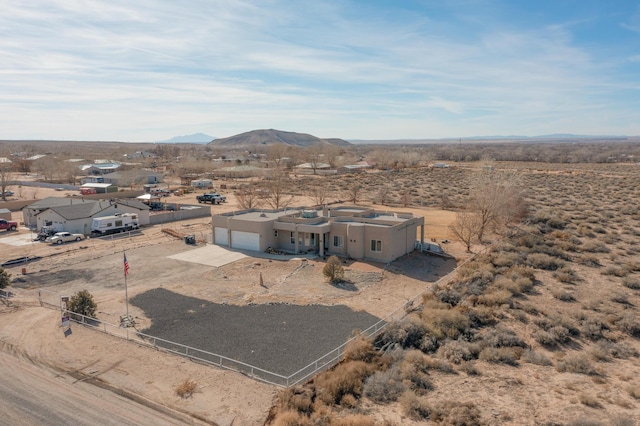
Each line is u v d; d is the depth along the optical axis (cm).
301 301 3177
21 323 2752
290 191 9475
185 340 2561
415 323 2598
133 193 9106
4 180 8619
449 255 4378
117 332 2638
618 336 2516
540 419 1719
